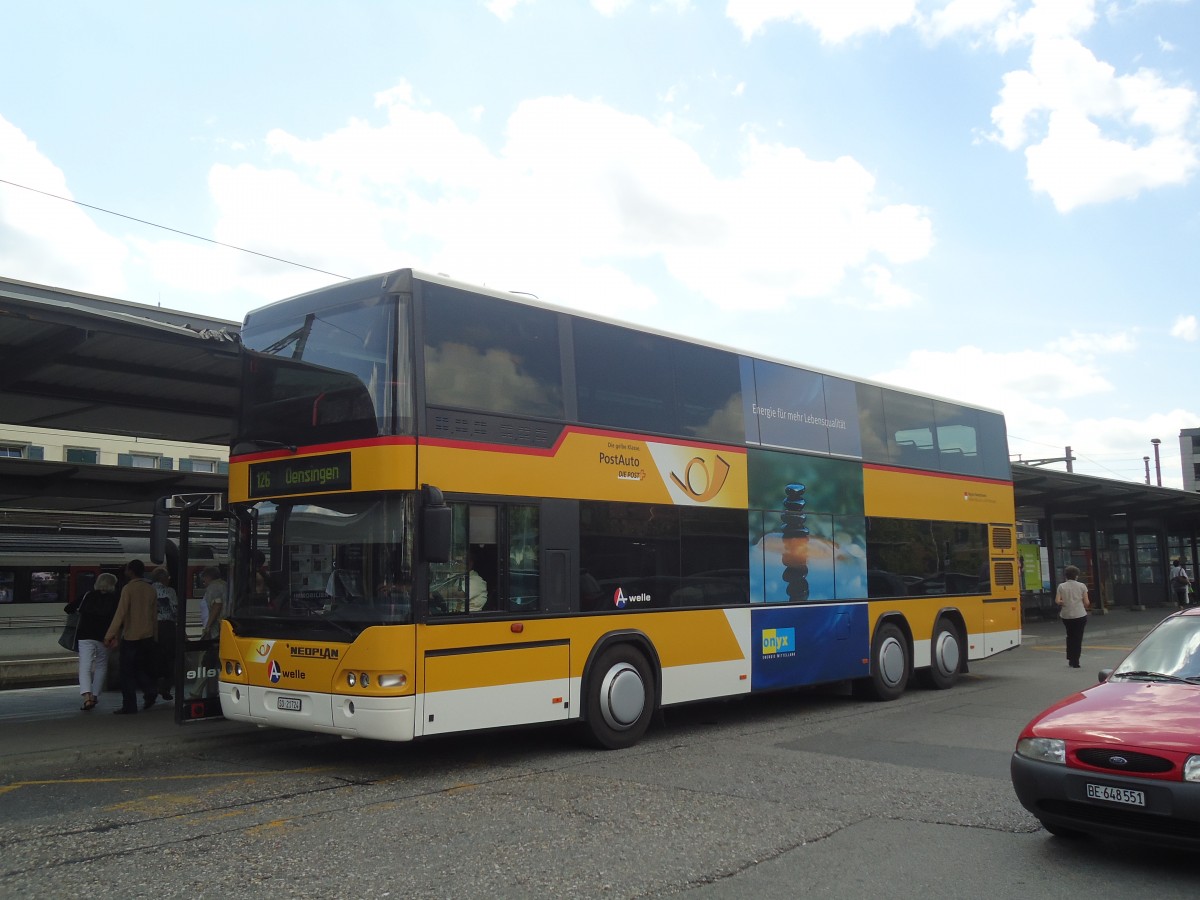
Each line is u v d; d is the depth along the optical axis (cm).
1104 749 566
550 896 522
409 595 812
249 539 931
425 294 869
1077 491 2852
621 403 1034
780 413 1238
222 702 924
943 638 1471
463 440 871
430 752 971
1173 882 547
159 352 1057
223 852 606
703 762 908
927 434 1507
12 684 1812
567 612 943
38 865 582
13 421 1369
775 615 1182
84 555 2569
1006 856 597
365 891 529
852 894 527
